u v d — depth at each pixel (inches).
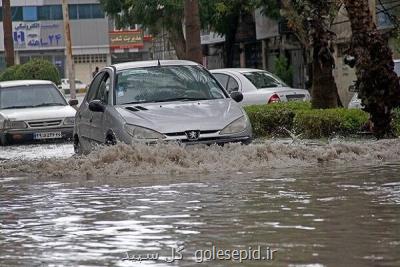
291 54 1999.3
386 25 1301.7
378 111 774.5
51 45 3831.2
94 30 3919.8
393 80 768.3
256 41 2235.5
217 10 1847.9
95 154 611.5
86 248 332.5
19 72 1791.3
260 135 964.0
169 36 2015.3
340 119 842.2
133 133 614.5
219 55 2549.2
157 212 411.2
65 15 2122.3
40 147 1006.4
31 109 1100.5
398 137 764.6
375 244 321.4
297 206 413.4
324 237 337.4
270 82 1143.0
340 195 444.8
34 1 3786.9
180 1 1867.6
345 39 1446.9
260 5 1801.2
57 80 1815.9
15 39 3777.1
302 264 294.4
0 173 625.9
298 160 598.5
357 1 764.0
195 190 482.0
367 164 584.7
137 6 1943.9
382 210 393.4
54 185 539.8
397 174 524.4
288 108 964.0
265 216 388.8
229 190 477.4
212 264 299.3
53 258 316.8
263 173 551.5
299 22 1119.6
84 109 743.7
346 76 1502.2
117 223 385.4
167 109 641.0
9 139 1058.7
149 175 564.1
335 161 603.5
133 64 714.8
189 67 712.4
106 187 514.0
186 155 585.0
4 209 444.5
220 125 623.5
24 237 361.4
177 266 297.6
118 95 674.8
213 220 383.2
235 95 700.0
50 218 408.8
